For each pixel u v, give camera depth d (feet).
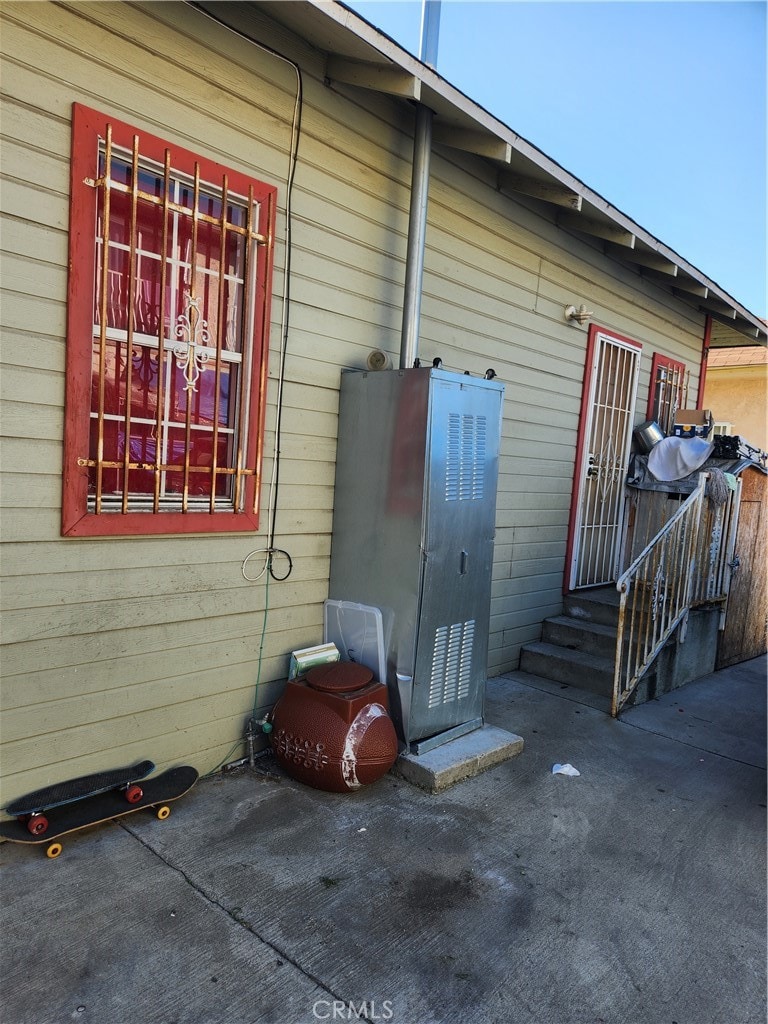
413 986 7.13
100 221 9.36
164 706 10.60
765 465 22.45
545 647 18.66
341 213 12.37
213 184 10.37
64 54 8.67
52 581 9.17
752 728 15.57
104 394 9.53
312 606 12.73
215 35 10.19
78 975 6.94
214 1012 6.63
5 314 8.45
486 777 12.12
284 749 10.93
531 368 17.74
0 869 8.54
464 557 12.44
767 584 23.48
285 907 8.18
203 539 10.82
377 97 12.75
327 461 12.66
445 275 14.90
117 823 9.75
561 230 18.20
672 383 24.38
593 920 8.45
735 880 9.56
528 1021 6.82
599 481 20.99
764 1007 7.26
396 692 11.87
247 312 11.03
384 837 9.87
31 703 9.13
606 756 13.44
